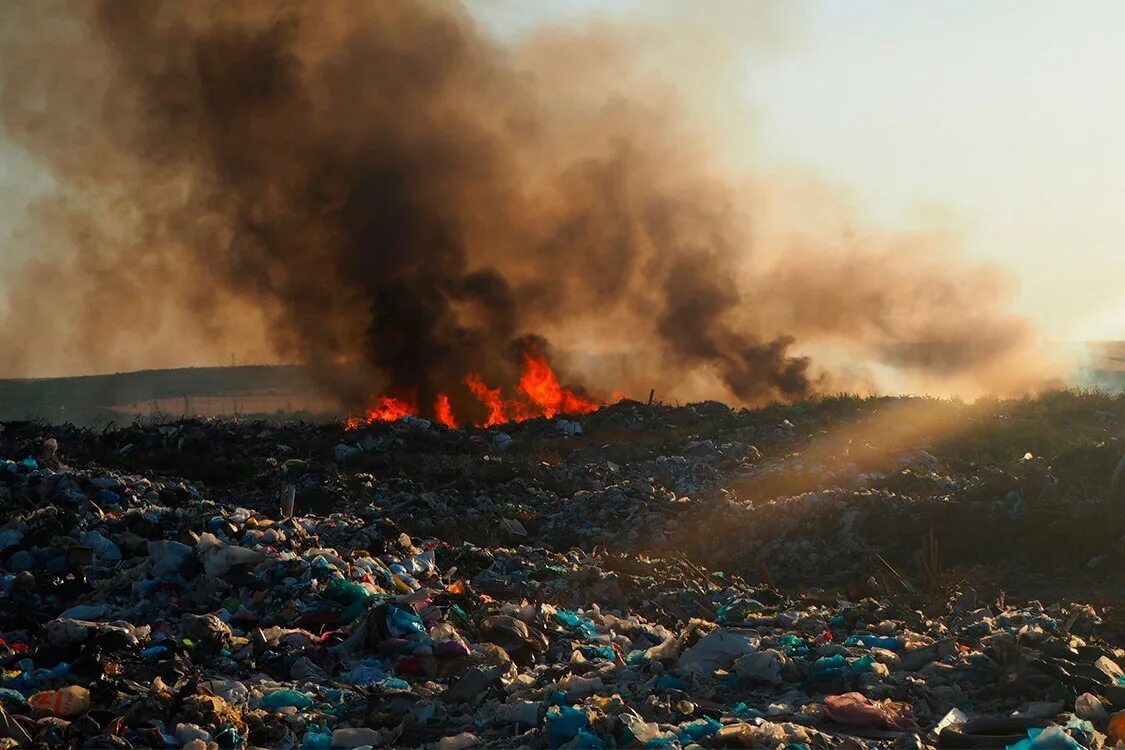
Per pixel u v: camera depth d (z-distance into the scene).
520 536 17.91
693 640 9.16
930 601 12.09
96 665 8.08
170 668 8.16
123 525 12.88
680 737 6.57
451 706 7.72
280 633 9.29
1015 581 13.35
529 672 8.62
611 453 26.05
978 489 17.20
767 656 8.22
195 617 9.20
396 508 19.45
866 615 11.00
